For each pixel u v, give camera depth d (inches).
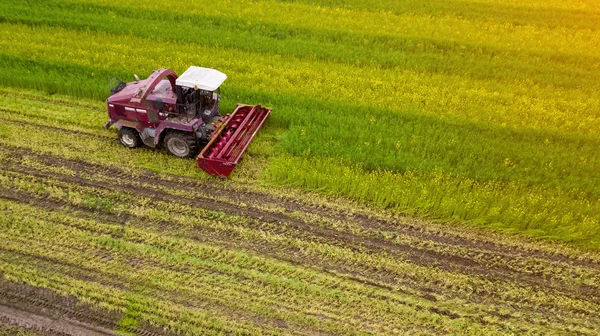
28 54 676.1
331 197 471.2
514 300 378.6
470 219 447.5
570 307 374.6
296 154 513.3
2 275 378.9
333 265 400.5
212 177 489.4
